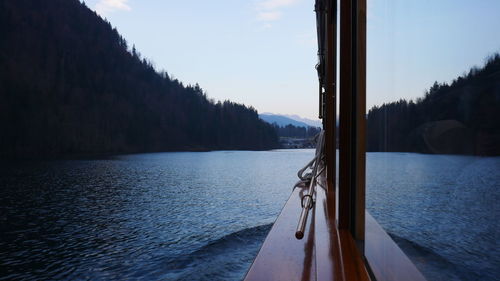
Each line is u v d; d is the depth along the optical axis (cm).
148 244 970
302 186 196
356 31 79
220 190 2150
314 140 280
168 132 6512
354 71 85
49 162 3834
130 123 5903
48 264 862
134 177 2750
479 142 18
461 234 20
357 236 79
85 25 7369
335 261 72
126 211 1559
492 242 17
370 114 65
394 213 41
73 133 4897
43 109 4838
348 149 92
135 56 7956
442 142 24
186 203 1734
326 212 126
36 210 1603
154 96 7088
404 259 35
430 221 27
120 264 784
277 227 104
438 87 26
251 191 2100
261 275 65
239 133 7556
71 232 1219
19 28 5850
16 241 1115
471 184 19
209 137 7194
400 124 39
